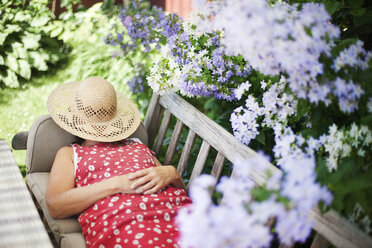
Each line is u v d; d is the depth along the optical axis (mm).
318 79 1323
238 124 1791
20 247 1236
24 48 4211
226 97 2068
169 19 2135
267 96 1693
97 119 2059
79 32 4504
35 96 4105
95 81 2070
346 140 1395
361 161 1430
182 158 2191
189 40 2074
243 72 1993
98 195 1717
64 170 1848
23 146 2191
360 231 1246
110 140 2025
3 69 4188
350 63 1302
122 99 2361
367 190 1190
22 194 1584
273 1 1553
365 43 1852
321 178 1212
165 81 2160
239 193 1037
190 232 941
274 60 1250
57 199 1713
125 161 1912
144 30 2271
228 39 1515
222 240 952
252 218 966
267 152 2176
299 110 1543
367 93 1372
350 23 1897
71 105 2104
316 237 1385
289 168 1125
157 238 1580
